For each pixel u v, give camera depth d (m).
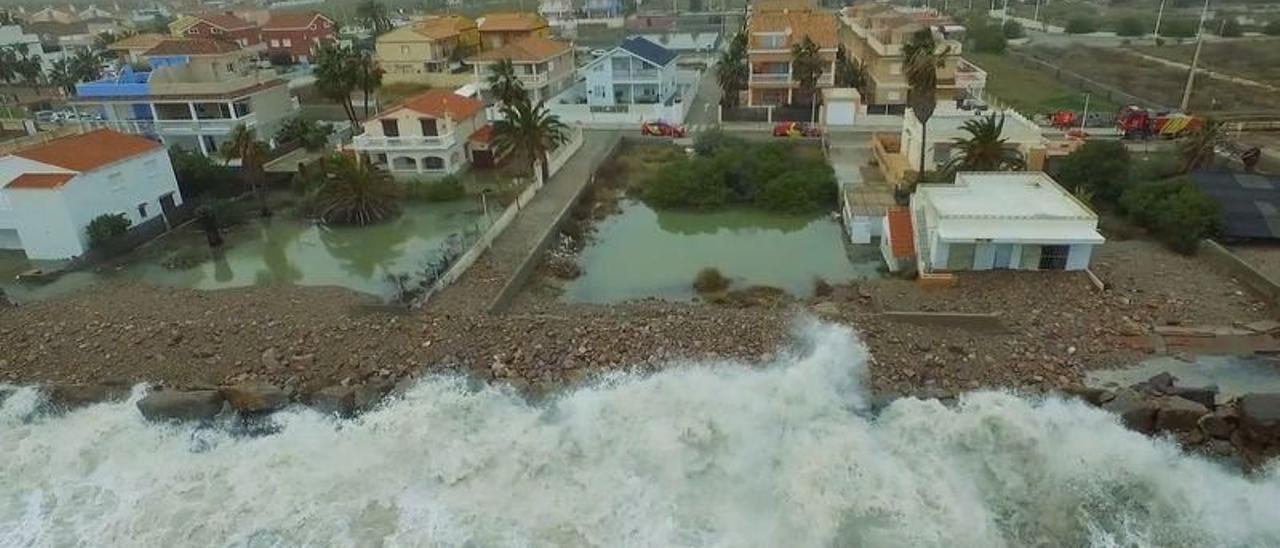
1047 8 164.75
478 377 29.11
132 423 27.83
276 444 26.39
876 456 24.33
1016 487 23.11
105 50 106.38
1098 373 28.06
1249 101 67.12
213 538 22.48
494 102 72.81
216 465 25.58
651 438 25.39
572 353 30.00
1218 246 36.16
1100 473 23.44
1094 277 33.94
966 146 42.44
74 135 50.31
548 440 25.69
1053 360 28.67
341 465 25.19
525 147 50.09
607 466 24.50
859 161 55.09
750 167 50.50
